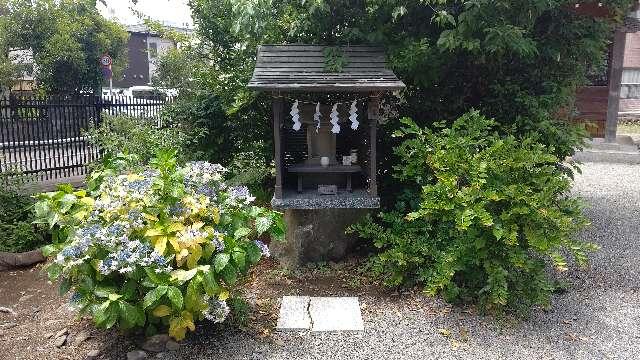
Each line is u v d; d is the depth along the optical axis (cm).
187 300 335
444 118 587
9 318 426
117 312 333
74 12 1755
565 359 348
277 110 488
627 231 644
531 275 418
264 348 362
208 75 727
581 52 575
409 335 379
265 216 394
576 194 856
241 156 704
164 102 916
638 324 395
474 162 421
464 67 578
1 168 690
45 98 837
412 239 459
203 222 376
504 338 375
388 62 521
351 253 533
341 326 386
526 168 434
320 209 505
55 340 376
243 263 355
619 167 1113
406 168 481
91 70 1812
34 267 554
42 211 383
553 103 557
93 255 344
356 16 563
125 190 371
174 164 418
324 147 539
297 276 488
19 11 1625
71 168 852
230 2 618
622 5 568
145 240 355
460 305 422
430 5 523
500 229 386
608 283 476
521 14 507
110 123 798
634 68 1652
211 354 354
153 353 355
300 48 537
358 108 551
